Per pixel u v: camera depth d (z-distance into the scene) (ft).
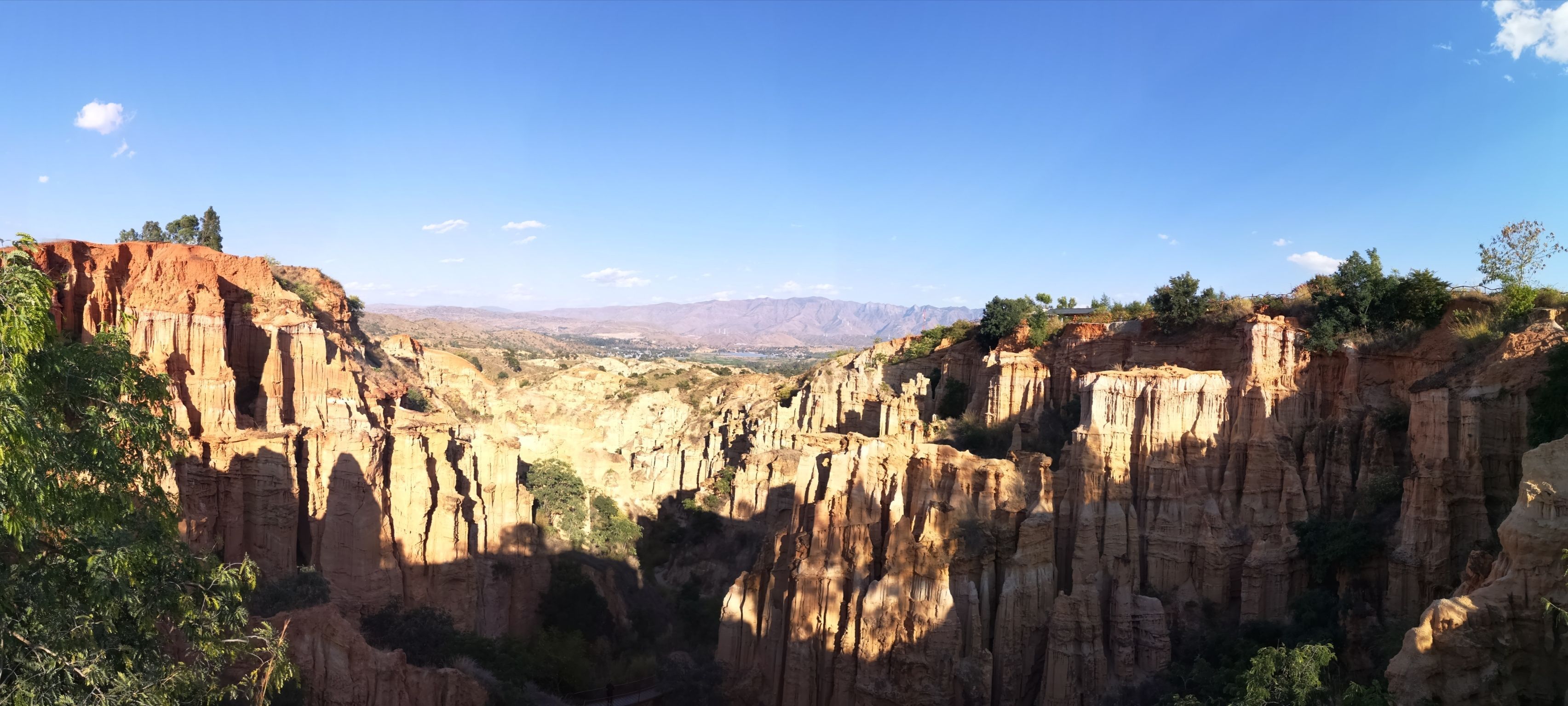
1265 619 163.63
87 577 77.20
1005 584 165.48
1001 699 160.66
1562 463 98.99
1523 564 98.58
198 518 146.92
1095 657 156.15
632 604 239.50
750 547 266.57
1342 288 198.90
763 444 324.19
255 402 169.37
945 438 246.88
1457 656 97.45
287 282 238.07
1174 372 188.44
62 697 71.15
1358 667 143.33
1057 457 217.15
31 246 77.41
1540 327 149.59
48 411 77.66
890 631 163.12
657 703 188.75
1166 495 179.42
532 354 628.28
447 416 235.20
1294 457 180.65
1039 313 295.07
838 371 341.41
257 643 127.44
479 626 192.75
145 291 152.35
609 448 378.94
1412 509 149.79
